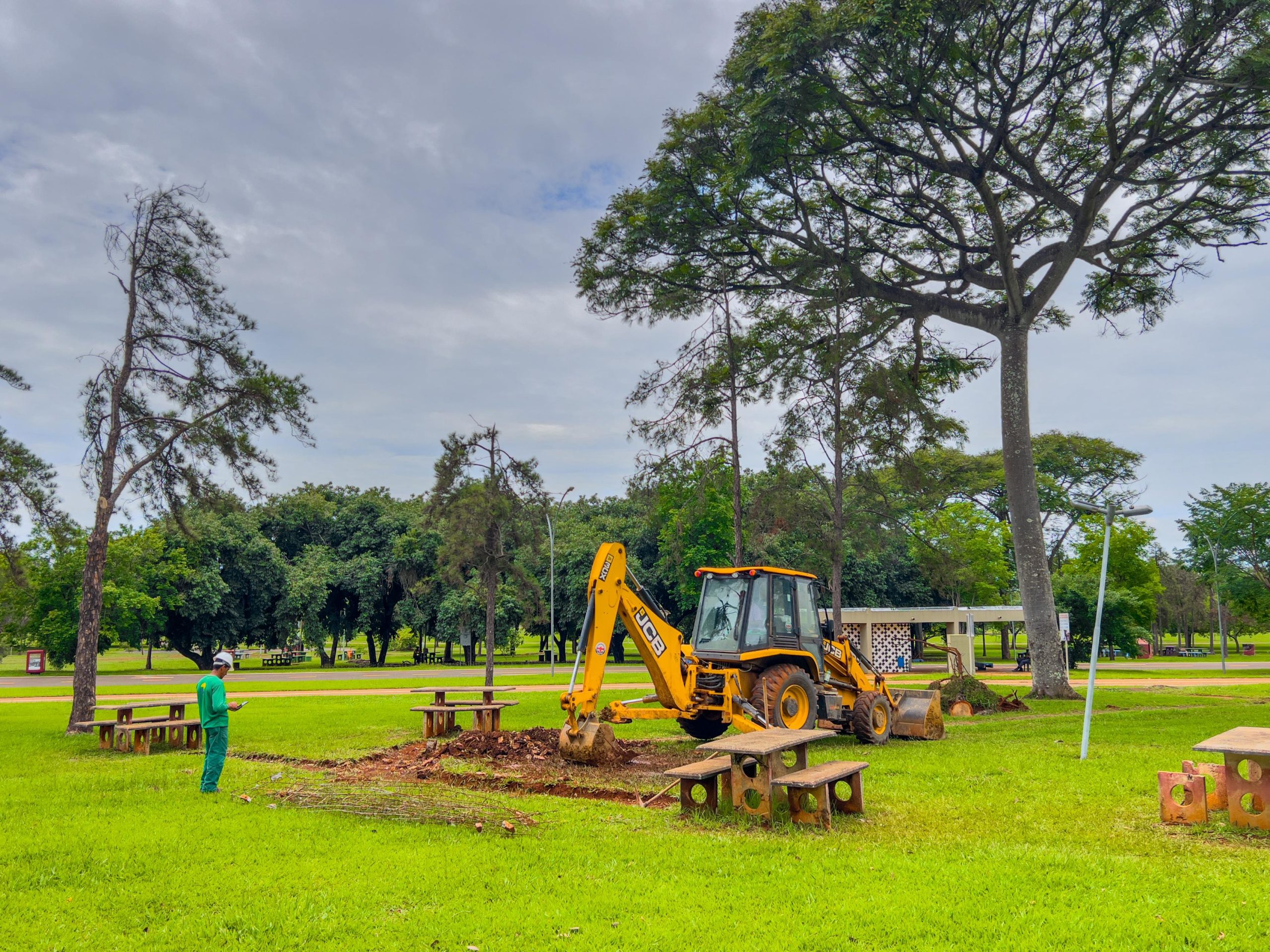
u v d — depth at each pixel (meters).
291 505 61.31
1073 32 19.33
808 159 22.16
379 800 8.88
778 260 25.67
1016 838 7.35
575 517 61.44
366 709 22.05
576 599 53.12
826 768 8.30
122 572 45.66
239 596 53.75
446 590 54.94
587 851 6.99
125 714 14.71
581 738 11.52
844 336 23.58
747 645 12.92
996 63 19.92
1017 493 24.61
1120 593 51.00
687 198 23.23
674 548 26.80
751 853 6.86
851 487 28.16
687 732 14.28
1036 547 24.44
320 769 11.85
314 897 5.91
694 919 5.34
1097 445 57.97
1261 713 19.62
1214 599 69.56
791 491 24.70
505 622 52.94
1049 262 25.47
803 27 18.19
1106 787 9.59
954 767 11.28
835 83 19.66
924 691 15.43
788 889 5.91
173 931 5.34
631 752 12.73
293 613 54.12
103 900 5.97
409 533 56.16
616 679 36.53
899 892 5.79
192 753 14.02
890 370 23.25
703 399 25.41
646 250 24.78
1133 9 18.33
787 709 12.73
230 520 53.47
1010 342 24.67
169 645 61.84
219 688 10.26
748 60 19.83
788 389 24.78
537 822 8.08
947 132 21.03
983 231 27.16
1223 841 7.16
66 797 9.83
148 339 19.83
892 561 50.78
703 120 21.86
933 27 18.41
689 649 13.47
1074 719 18.39
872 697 14.09
